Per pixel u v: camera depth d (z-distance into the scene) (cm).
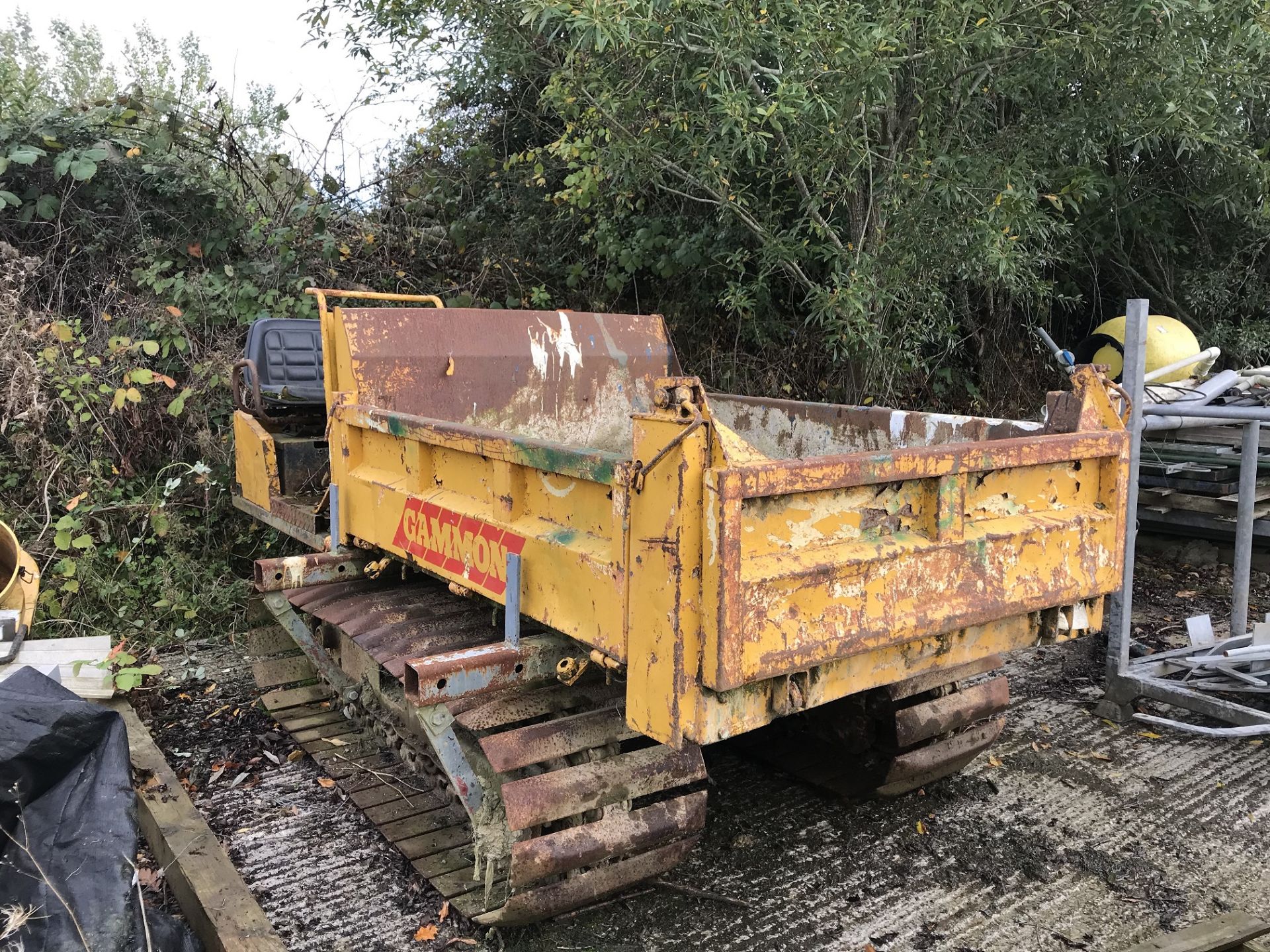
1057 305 952
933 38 502
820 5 464
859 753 342
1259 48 535
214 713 419
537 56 662
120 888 220
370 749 377
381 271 725
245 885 278
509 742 248
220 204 666
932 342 753
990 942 263
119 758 243
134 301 620
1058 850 311
